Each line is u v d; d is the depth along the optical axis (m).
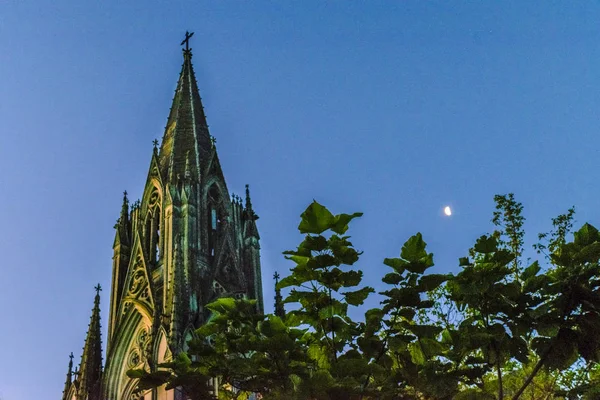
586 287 21.58
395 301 22.88
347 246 23.41
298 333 24.72
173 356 63.56
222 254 79.00
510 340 22.64
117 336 75.25
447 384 22.28
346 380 21.03
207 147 88.81
